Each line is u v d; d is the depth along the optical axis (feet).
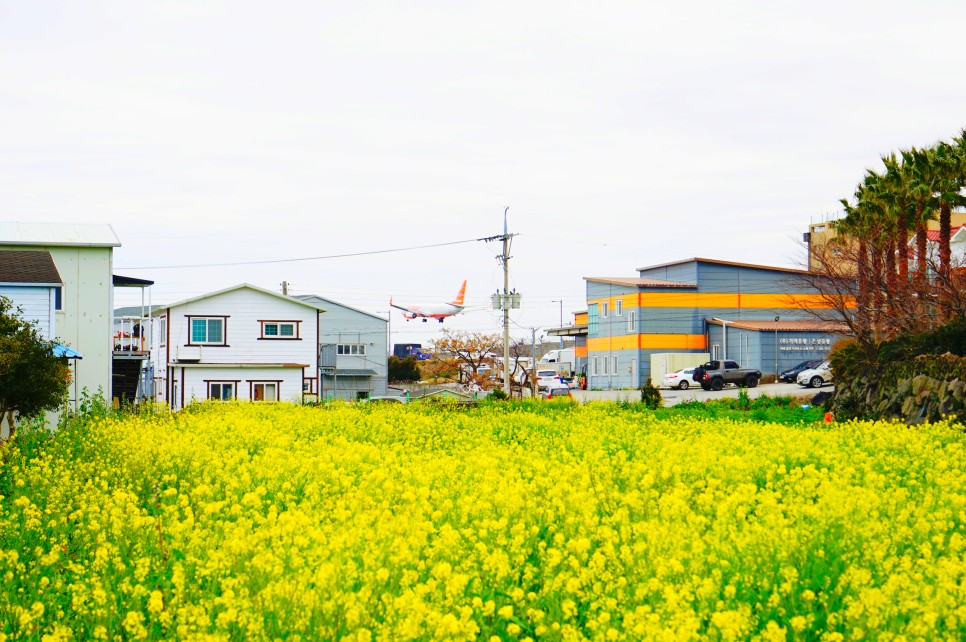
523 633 21.83
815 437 52.49
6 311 69.67
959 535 25.90
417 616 19.24
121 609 22.35
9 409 62.39
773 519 26.81
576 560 23.56
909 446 47.65
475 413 88.12
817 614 21.20
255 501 30.94
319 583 20.81
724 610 20.80
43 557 24.47
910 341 81.66
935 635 18.98
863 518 27.25
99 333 90.63
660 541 24.85
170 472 41.45
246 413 78.79
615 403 110.01
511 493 30.63
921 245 88.74
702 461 40.57
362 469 40.19
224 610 21.47
